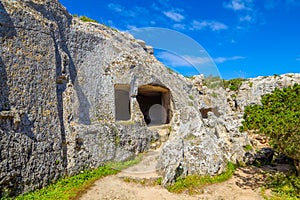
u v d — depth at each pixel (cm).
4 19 639
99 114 903
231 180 815
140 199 655
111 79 962
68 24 889
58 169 735
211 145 891
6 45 638
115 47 1025
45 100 727
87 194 666
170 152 802
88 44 933
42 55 734
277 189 721
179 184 745
